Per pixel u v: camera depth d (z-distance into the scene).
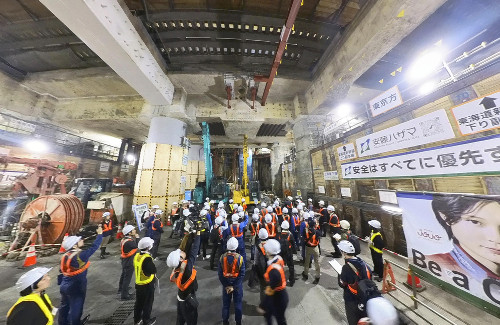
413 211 3.79
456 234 3.09
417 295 4.64
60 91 14.80
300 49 12.16
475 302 2.80
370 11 8.38
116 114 15.48
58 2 6.36
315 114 15.49
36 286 2.54
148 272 3.98
